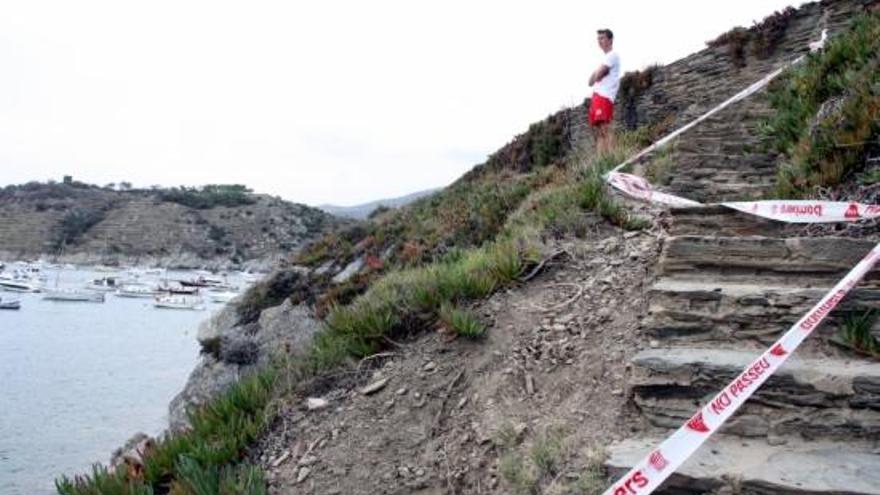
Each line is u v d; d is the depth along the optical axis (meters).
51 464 16.17
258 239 130.25
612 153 9.47
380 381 4.64
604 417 3.85
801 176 6.16
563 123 16.36
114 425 20.22
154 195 142.88
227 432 4.36
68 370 29.97
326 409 4.50
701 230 5.68
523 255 5.77
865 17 9.54
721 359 3.83
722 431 3.54
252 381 4.90
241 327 14.98
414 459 3.94
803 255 4.66
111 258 123.88
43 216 134.38
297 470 4.00
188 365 32.28
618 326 4.61
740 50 13.09
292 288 15.47
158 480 4.20
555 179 9.92
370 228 16.81
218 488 3.76
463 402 4.29
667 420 3.70
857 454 3.27
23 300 73.19
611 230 6.30
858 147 5.85
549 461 3.54
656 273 5.13
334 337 5.34
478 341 4.82
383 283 6.30
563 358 4.44
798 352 3.93
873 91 6.35
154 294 84.44
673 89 14.27
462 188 16.98
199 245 127.56
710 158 8.31
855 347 3.82
